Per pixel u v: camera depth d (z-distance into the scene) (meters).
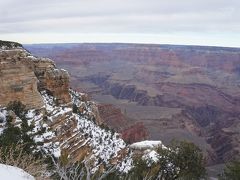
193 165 28.52
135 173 20.98
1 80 39.78
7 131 31.12
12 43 49.81
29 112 39.62
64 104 52.06
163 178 25.94
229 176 27.84
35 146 31.09
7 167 8.60
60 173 8.27
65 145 36.72
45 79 50.66
